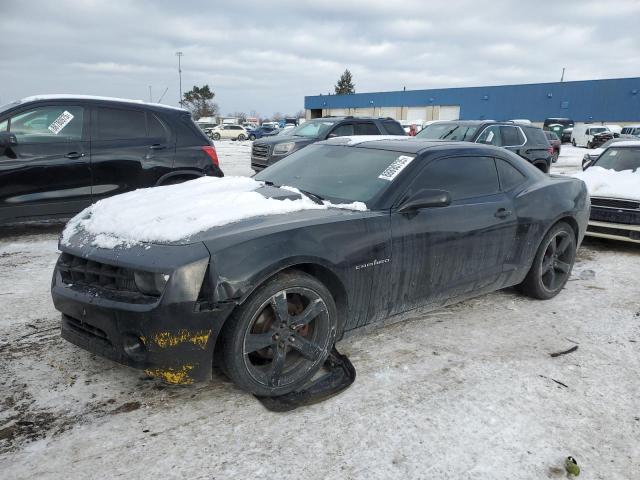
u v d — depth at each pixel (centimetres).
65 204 623
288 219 298
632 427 275
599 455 252
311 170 400
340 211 323
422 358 342
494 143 1091
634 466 245
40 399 279
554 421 277
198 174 703
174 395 288
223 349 265
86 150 626
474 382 314
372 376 316
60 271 294
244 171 1630
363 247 309
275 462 236
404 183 348
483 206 388
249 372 271
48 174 605
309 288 286
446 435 261
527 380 319
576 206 472
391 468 235
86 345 280
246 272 257
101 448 242
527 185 441
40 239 649
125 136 654
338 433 259
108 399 282
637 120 4684
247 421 266
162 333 248
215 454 240
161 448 243
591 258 638
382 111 6300
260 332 278
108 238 282
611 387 316
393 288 334
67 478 221
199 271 250
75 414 267
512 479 231
